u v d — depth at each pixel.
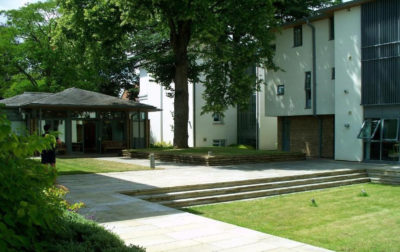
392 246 7.89
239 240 7.00
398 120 20.30
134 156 25.72
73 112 28.64
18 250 3.30
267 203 12.80
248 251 6.38
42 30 35.94
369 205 12.30
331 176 17.11
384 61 20.70
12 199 3.29
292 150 27.75
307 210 11.63
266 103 28.69
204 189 13.36
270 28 24.72
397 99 20.09
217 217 10.75
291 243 6.86
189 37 25.12
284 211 11.49
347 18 22.56
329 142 25.22
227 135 34.44
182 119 25.23
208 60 28.17
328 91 24.36
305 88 25.77
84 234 4.68
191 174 16.39
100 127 30.05
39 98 28.70
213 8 23.44
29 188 3.52
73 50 32.88
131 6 20.33
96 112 29.80
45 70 36.94
